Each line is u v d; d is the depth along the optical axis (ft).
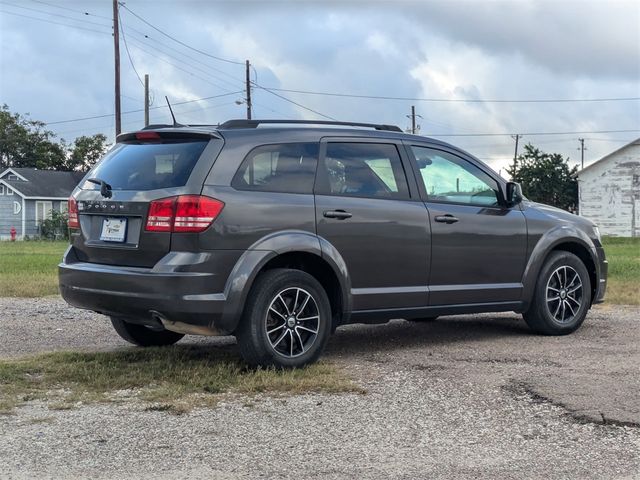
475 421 15.87
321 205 20.56
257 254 19.24
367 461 13.56
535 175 203.92
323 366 20.36
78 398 17.42
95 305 20.11
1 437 14.75
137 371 19.79
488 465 13.41
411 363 21.12
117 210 19.71
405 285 22.11
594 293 26.84
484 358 21.75
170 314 18.53
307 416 16.16
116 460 13.52
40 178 190.29
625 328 27.22
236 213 19.07
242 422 15.72
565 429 15.35
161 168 19.69
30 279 46.16
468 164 24.21
